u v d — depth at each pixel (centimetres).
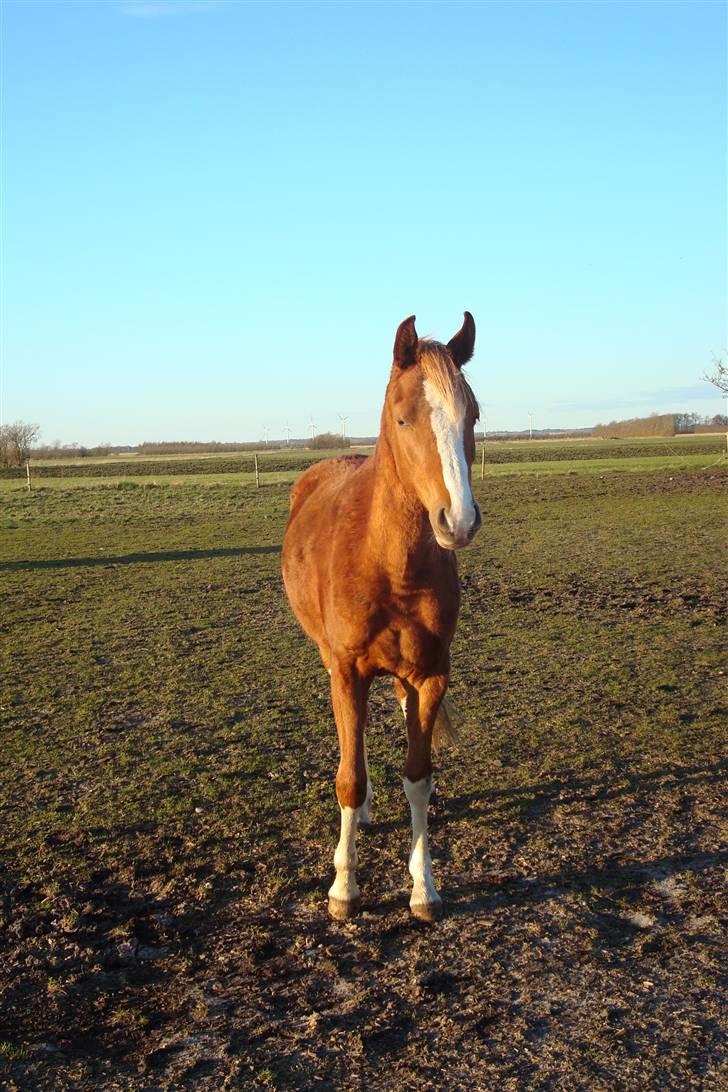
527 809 473
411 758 381
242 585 1290
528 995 315
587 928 358
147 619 1052
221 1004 317
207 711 669
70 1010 316
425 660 368
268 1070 280
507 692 689
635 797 484
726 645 818
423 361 323
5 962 346
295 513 549
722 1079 270
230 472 4725
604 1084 269
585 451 5697
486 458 5078
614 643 841
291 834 451
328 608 386
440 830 453
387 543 350
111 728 630
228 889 399
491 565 1375
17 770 550
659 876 400
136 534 2041
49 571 1483
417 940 355
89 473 5088
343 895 375
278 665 809
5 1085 276
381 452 351
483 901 383
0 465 5809
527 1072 276
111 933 365
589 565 1333
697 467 3412
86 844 444
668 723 601
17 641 944
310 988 325
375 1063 283
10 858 430
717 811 465
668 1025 297
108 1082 278
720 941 347
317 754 565
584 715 625
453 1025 300
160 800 496
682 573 1225
